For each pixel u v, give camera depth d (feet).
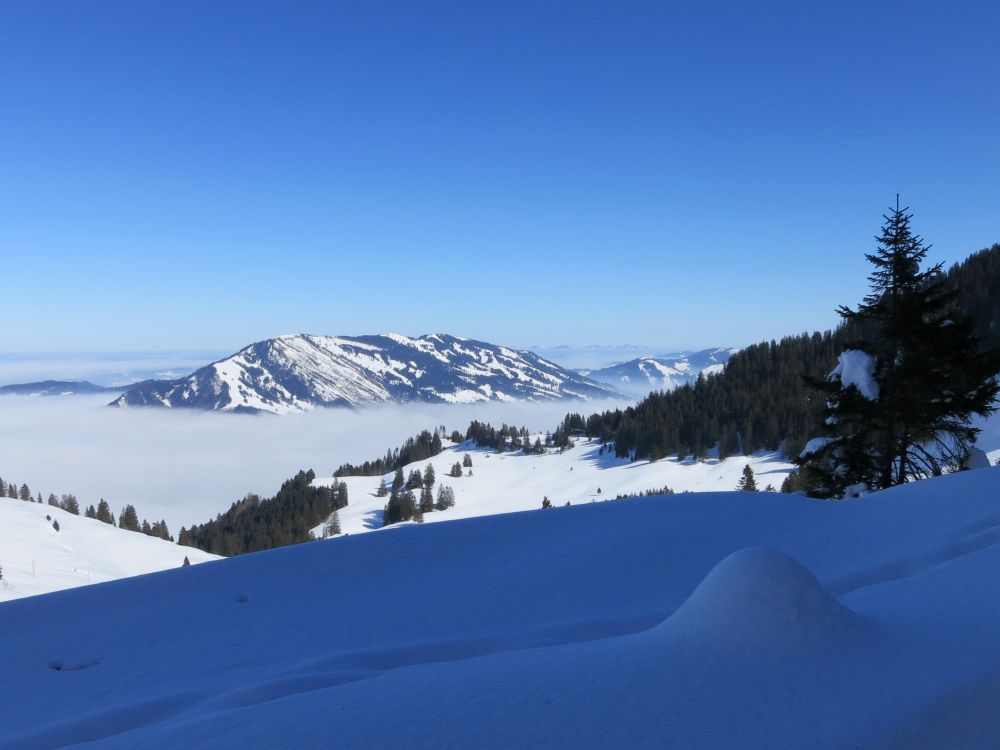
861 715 13.50
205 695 20.21
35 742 18.01
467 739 13.12
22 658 25.61
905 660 15.71
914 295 60.23
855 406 62.49
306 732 13.93
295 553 37.99
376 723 14.11
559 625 25.26
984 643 16.21
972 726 13.33
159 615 29.71
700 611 18.04
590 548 36.11
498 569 33.96
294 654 24.58
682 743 12.73
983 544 28.99
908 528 34.47
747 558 18.49
